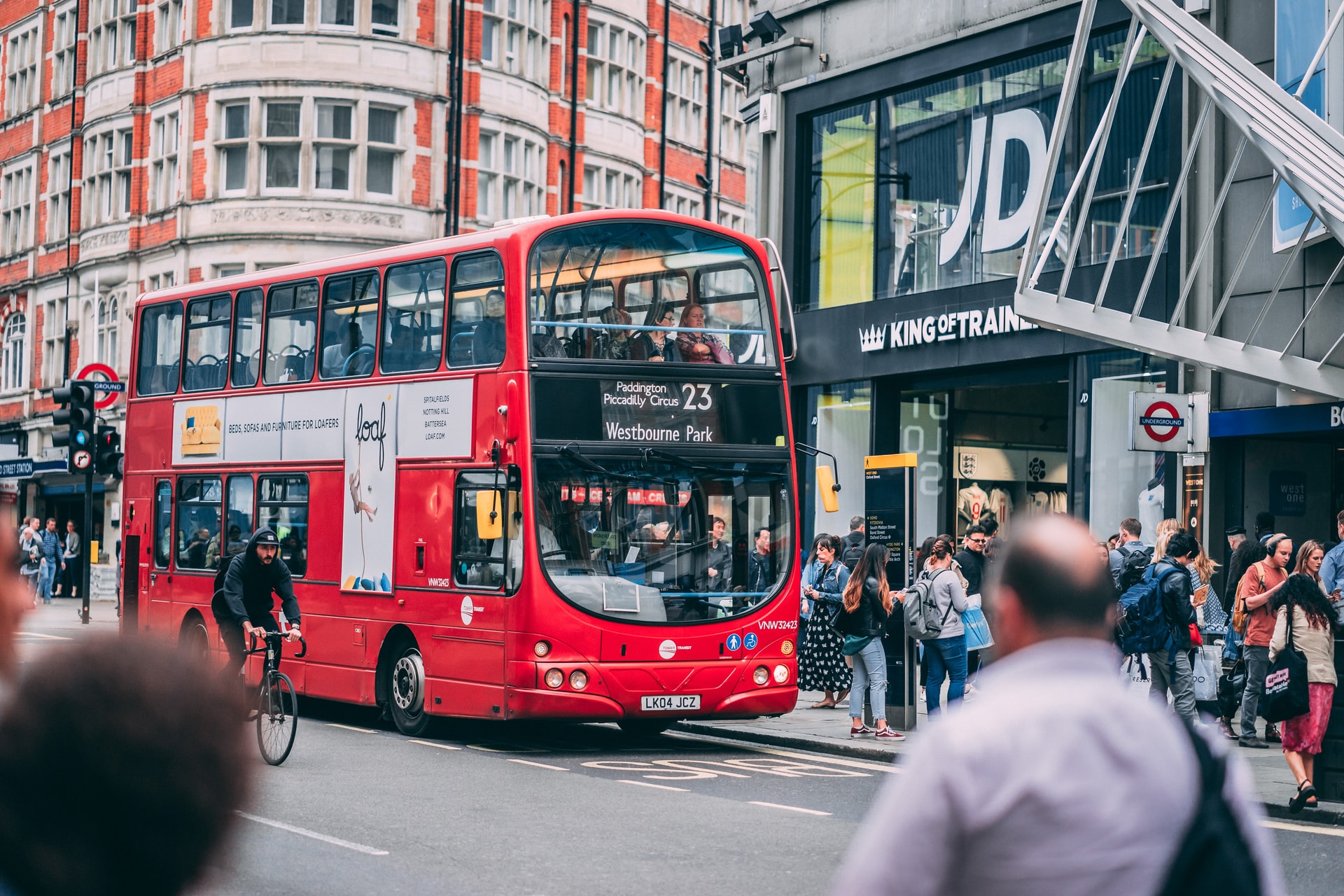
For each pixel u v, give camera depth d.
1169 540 12.99
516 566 13.16
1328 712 10.59
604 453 13.40
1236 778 2.59
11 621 2.24
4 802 1.79
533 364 13.24
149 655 1.87
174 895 1.84
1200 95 16.73
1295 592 10.57
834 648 17.14
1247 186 16.33
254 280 17.17
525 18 39.75
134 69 40.94
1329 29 13.84
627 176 44.38
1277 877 2.68
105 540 41.81
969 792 2.46
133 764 1.79
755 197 23.16
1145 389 17.22
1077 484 18.02
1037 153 18.83
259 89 36.53
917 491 20.47
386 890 7.65
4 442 47.41
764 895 7.67
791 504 14.13
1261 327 16.17
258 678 16.56
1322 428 15.22
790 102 22.64
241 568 12.85
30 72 47.84
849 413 21.53
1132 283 17.44
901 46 20.72
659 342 13.80
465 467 13.83
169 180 39.34
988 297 19.22
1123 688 2.62
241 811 1.89
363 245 36.41
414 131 37.12
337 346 15.77
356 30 36.62
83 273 43.16
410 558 14.50
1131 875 2.45
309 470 15.98
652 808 10.52
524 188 39.75
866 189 21.45
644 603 13.40
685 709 13.43
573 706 13.06
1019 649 2.67
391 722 16.19
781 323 14.36
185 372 18.25
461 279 14.12
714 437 13.88
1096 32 18.09
